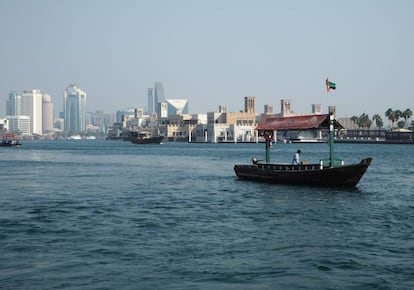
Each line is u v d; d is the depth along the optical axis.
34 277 23.50
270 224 36.72
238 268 24.91
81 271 24.48
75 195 55.97
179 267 25.12
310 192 56.56
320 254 27.50
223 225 36.44
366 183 67.88
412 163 117.12
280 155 170.75
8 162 130.62
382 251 28.25
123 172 94.00
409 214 41.44
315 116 65.19
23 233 33.50
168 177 81.88
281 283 22.59
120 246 29.61
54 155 178.12
